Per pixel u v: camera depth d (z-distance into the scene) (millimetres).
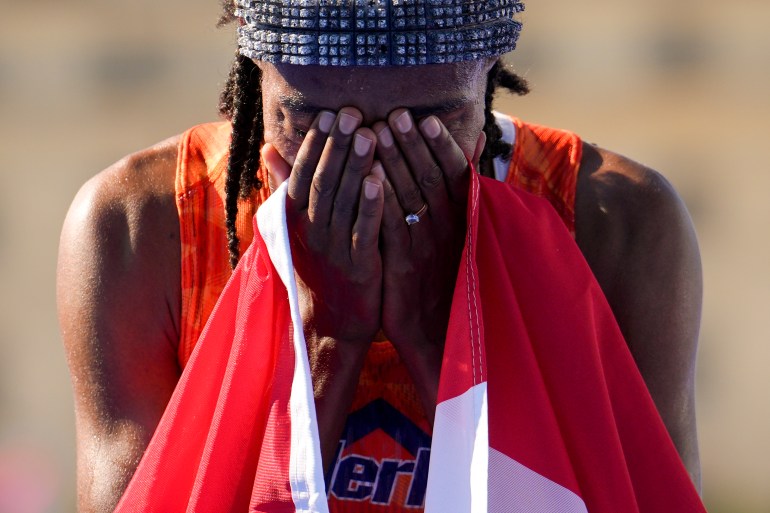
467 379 7156
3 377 24828
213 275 8023
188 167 8156
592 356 7363
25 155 31891
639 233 8203
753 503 21766
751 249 27828
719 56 35500
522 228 7488
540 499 7199
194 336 8070
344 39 6617
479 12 6836
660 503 7484
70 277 8180
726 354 25359
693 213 29281
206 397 7418
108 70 36438
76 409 8172
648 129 32562
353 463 8203
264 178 7938
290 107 6938
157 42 37281
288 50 6715
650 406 7551
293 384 7168
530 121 32719
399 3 6609
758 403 24359
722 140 31484
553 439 7223
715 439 23531
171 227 8062
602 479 7258
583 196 8242
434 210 7383
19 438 22922
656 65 36125
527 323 7457
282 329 7367
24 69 36062
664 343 8234
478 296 7207
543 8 38562
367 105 6832
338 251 7422
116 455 7879
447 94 6871
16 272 27859
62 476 22141
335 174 7078
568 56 36062
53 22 38594
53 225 29453
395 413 8180
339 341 7793
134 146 32562
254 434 7363
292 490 7105
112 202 8180
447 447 7148
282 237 7156
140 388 8016
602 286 8242
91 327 8039
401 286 7656
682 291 8266
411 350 7828
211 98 34844
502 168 8242
